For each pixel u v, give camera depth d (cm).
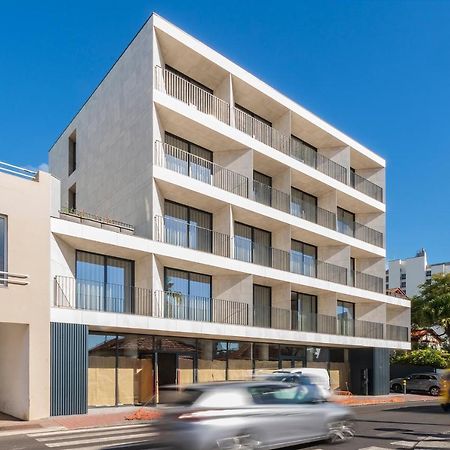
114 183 2502
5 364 1822
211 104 2625
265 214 2717
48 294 1784
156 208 2250
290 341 2811
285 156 2908
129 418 1727
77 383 1825
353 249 3488
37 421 1647
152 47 2316
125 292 2227
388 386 3506
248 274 2569
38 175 1823
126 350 2166
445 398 2123
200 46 2527
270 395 1038
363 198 3572
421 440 1236
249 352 2727
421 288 5166
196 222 2578
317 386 1184
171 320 2161
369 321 3569
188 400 945
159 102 2291
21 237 1739
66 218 2039
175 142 2550
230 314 2555
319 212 3306
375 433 1359
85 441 1257
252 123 2834
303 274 3206
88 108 2872
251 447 952
